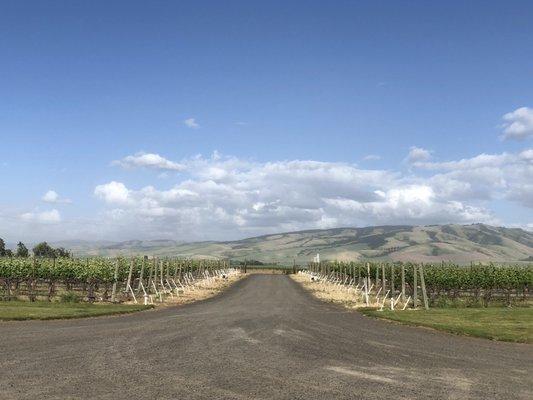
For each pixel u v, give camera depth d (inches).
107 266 1669.5
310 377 458.0
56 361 512.1
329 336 757.3
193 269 2938.0
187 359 537.3
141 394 385.4
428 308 1322.6
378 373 483.5
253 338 713.6
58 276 1581.0
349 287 2305.6
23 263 1601.9
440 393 408.5
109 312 1093.8
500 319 1012.5
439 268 1834.4
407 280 1766.7
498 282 1686.8
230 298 1809.8
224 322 925.2
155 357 546.3
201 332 770.2
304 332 797.2
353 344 677.9
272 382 434.3
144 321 935.0
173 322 918.4
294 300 1716.3
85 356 543.8
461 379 463.8
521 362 564.1
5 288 1699.1
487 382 453.7
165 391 395.9
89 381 425.7
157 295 1737.2
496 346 689.0
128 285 1583.4
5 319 899.4
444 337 778.2
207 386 414.9
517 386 440.5
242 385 420.8
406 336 780.6
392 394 401.7
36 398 369.1
